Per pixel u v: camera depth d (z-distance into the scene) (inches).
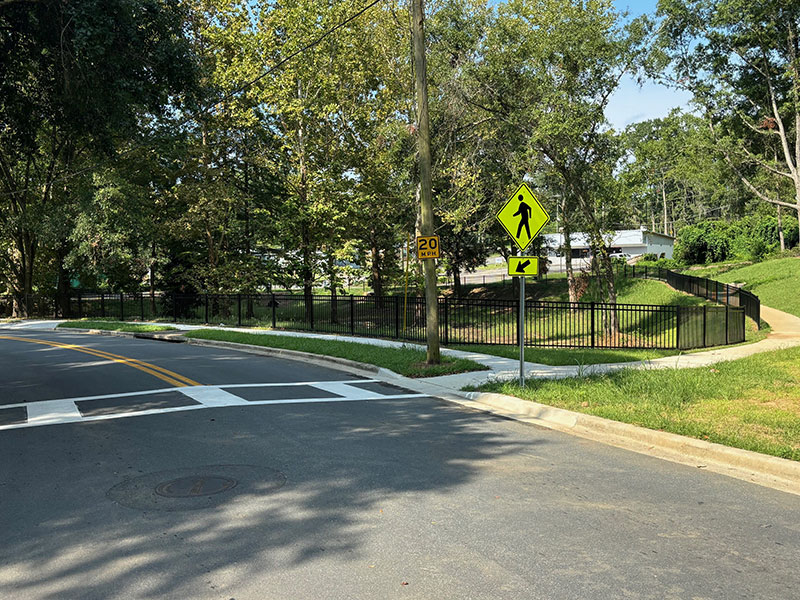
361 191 1243.2
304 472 239.9
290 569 156.6
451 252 1728.6
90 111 552.4
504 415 353.1
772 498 211.0
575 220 1141.7
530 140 848.9
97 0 445.4
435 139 1011.3
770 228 2049.7
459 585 147.9
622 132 901.8
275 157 1274.6
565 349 701.9
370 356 576.7
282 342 720.3
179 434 302.5
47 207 1295.5
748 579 150.9
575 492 216.7
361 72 1144.8
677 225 4077.3
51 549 170.9
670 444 275.0
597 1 815.1
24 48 550.0
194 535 178.7
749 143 1211.2
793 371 447.2
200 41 1162.0
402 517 192.4
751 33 1009.5
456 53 936.3
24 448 281.0
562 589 145.8
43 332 1119.6
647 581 149.7
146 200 1212.5
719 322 807.1
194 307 1289.4
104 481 230.8
